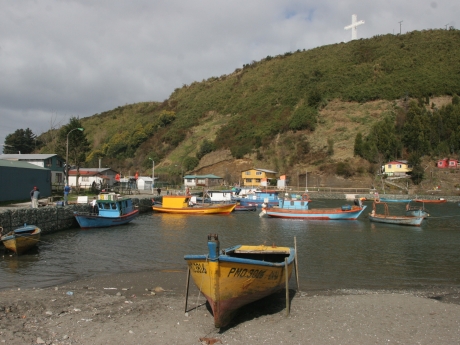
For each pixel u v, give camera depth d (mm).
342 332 10578
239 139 117500
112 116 173500
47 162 55750
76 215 31688
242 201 60062
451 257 22109
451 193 76312
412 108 102500
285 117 120625
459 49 135375
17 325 10523
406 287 15844
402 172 87000
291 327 10977
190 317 11625
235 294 10945
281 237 30000
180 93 178250
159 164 120562
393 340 10047
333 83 130125
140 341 9789
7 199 35094
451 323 11281
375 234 31844
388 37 156500
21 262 19578
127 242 26312
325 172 92750
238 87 157000
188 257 11016
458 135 94250
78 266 18891
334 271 18500
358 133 97875
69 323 10852
